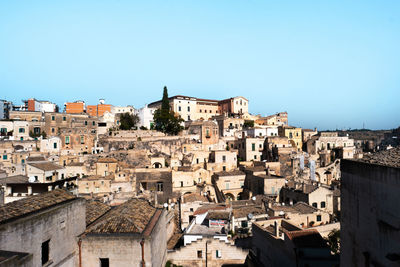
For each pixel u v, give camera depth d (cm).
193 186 8462
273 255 3431
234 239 4203
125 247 2497
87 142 10669
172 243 4141
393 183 1555
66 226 2398
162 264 3122
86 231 2644
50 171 6406
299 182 7488
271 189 7312
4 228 1809
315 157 11056
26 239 1959
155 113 12850
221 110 16400
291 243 3017
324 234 4584
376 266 1733
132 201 3597
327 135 13025
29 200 2366
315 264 2922
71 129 10394
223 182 8438
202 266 3616
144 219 2970
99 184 7981
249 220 4647
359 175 1955
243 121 14012
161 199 8019
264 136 11862
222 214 4394
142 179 8550
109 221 2773
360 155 10038
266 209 5159
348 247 2133
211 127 11656
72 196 2675
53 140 9906
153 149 10756
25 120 10519
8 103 14375
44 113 11300
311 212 5066
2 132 10112
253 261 3622
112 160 9006
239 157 11238
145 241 2492
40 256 2083
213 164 9631
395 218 1535
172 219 4709
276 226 3456
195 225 4356
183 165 9869
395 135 15862
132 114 14550
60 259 2303
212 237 3688
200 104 15775
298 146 12738
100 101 15775
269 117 15438
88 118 11606
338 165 9606
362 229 1912
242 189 8606
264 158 10819
